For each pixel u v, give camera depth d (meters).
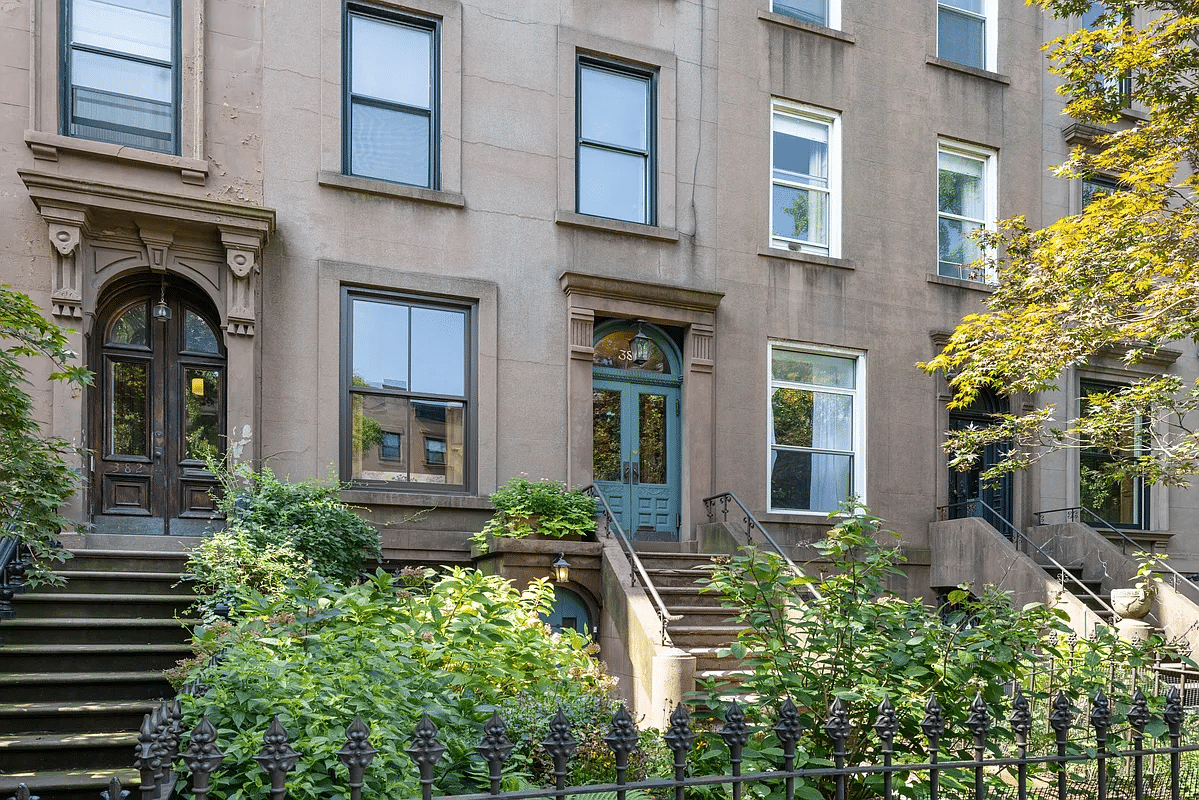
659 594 10.40
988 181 15.23
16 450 6.54
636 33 12.82
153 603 8.48
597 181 12.63
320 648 5.32
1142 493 15.93
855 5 14.30
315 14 11.18
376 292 11.21
